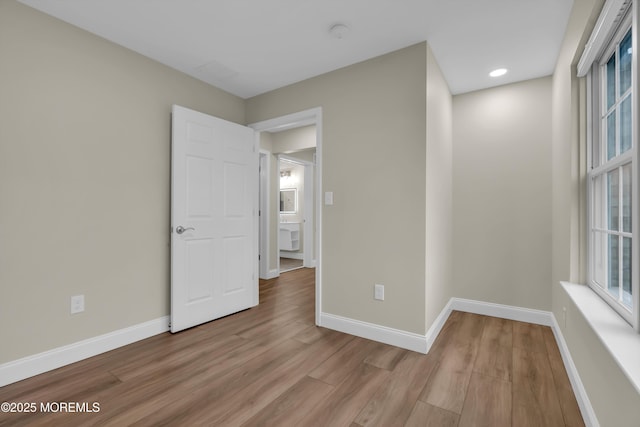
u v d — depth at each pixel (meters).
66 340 2.08
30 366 1.92
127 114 2.44
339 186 2.72
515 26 2.13
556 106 2.62
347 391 1.78
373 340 2.49
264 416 1.56
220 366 2.07
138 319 2.49
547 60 2.58
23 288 1.90
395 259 2.42
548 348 2.34
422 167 2.31
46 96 2.00
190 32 2.24
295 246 7.16
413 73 2.37
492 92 3.13
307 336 2.58
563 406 1.64
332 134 2.77
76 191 2.14
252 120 3.43
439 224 2.73
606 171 1.75
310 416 1.56
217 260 2.98
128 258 2.43
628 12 1.41
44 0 1.89
